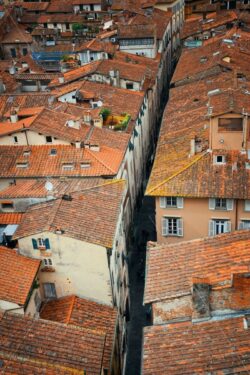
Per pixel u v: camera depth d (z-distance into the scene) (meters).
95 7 149.50
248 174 51.50
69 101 80.06
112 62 92.00
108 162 61.91
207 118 57.00
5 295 40.72
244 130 52.66
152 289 34.56
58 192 54.81
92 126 69.31
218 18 116.69
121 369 47.31
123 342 49.59
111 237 44.03
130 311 56.44
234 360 28.69
